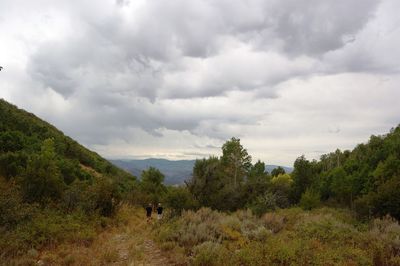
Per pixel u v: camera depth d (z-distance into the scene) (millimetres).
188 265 10547
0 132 30359
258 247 11430
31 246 12625
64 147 42281
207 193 25703
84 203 20328
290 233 14672
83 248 13195
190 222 15617
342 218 20266
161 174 43062
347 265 10148
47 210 17109
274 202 24906
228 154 40531
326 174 40438
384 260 10812
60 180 20984
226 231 14016
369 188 27000
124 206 28453
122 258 12070
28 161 23234
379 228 15789
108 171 49562
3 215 14117
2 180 22016
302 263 10117
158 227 17406
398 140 35219
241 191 29984
